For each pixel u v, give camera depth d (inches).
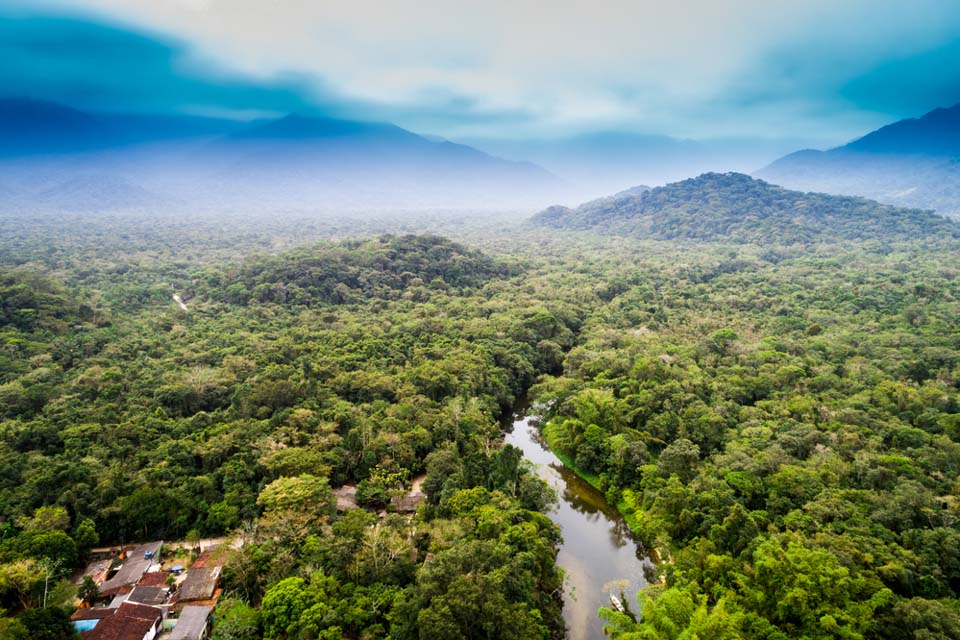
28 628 1871.3
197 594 2324.1
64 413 3592.5
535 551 2503.7
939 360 4466.0
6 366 4197.8
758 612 2172.7
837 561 2217.0
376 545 2439.7
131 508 2719.0
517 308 6761.8
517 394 5054.1
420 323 5871.1
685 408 3971.5
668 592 2242.9
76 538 2573.8
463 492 2901.1
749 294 7283.5
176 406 3902.6
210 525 2807.6
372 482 3223.4
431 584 2069.4
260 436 3501.5
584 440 3826.3
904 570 2160.4
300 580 2223.2
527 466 3491.6
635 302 7165.4
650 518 2960.1
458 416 3855.8
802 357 4847.4
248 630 2060.8
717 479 3065.9
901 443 3260.3
